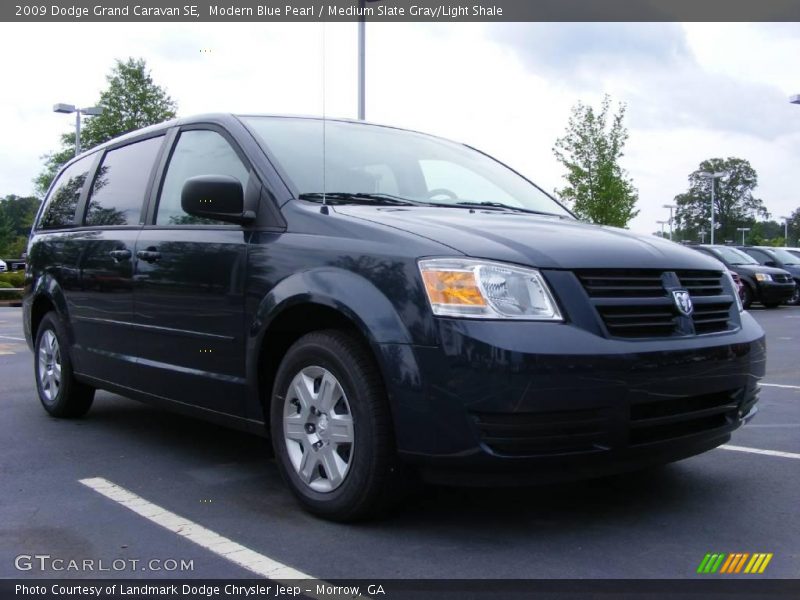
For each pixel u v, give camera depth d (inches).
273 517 137.9
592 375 115.9
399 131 196.7
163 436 201.8
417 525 133.0
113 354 190.2
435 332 117.6
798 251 973.8
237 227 155.2
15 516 139.5
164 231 174.2
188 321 162.4
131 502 147.0
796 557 119.9
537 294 119.1
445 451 117.6
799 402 254.1
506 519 136.2
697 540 126.7
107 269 190.9
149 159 193.2
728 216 3993.6
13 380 299.7
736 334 139.2
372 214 141.4
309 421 136.9
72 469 170.4
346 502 129.3
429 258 122.1
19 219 2596.0
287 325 143.9
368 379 126.0
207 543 125.8
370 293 125.5
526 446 115.0
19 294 1158.3
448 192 176.9
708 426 133.6
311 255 137.1
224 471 168.6
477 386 114.3
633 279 126.8
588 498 148.0
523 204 185.6
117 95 1530.5
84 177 227.0
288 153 161.0
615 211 1120.2
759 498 148.6
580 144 1138.7
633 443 121.6
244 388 149.5
